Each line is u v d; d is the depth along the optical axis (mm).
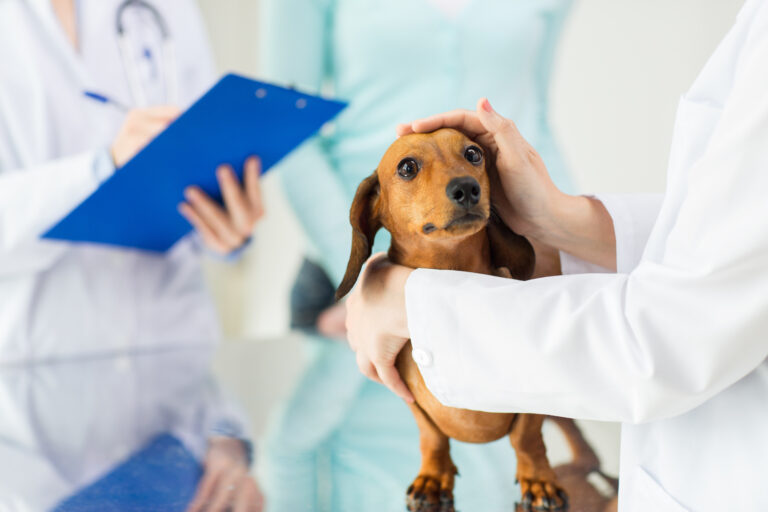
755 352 532
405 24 1921
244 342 2086
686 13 2871
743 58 552
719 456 591
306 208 2076
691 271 533
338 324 2342
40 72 1689
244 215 1581
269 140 1462
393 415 1215
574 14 2979
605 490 802
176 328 1966
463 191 693
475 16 1896
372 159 2043
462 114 772
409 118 1995
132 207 1480
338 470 902
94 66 1817
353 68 2016
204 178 1512
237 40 3529
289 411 1249
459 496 790
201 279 2039
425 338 670
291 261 3578
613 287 592
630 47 2951
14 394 1396
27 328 1699
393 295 728
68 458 974
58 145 1735
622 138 3008
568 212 843
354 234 776
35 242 1555
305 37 2033
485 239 801
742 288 521
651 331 550
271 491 823
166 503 794
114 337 1843
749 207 508
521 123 2021
